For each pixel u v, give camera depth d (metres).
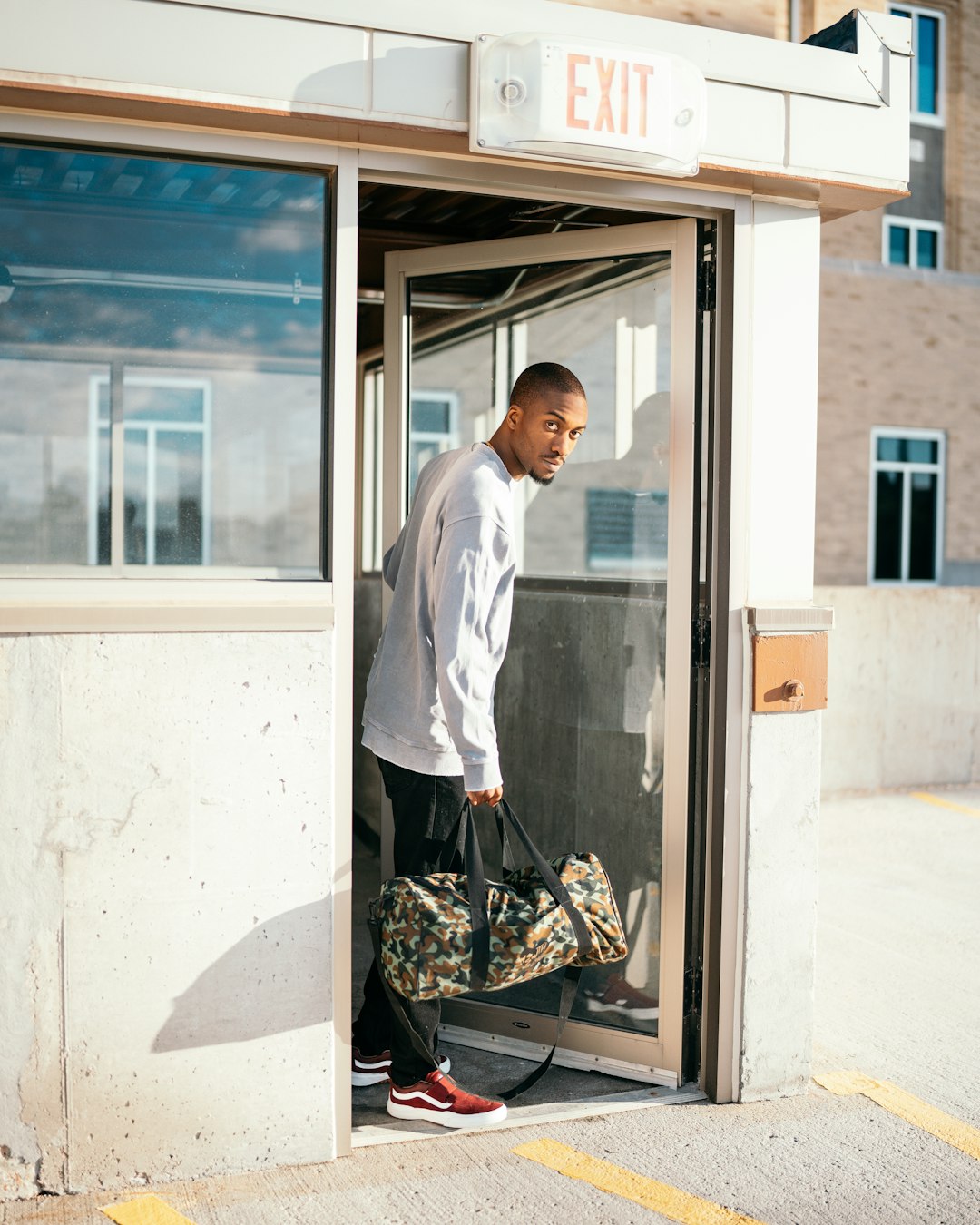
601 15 2.79
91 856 2.59
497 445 3.04
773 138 2.95
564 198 2.96
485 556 2.77
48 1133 2.61
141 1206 2.58
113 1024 2.63
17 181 2.54
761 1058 3.20
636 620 3.37
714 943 3.19
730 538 3.11
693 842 3.26
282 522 2.76
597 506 3.43
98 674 2.57
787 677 3.14
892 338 11.81
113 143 2.55
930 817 6.92
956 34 12.12
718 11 5.78
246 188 2.69
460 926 2.73
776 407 3.14
